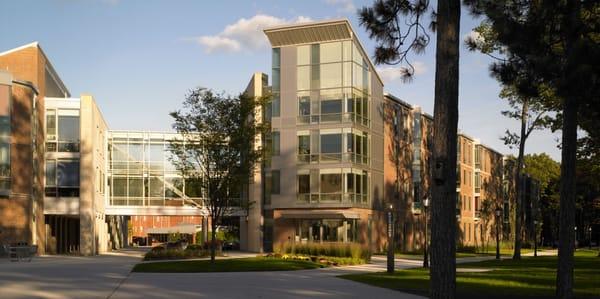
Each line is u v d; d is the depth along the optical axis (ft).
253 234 176.45
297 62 169.78
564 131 52.80
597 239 329.72
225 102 100.99
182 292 59.88
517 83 50.24
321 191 165.48
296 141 168.96
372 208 174.40
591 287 66.18
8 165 136.05
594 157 111.75
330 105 166.20
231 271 91.76
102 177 179.83
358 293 60.64
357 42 168.55
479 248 217.56
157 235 333.62
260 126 104.17
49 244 161.89
